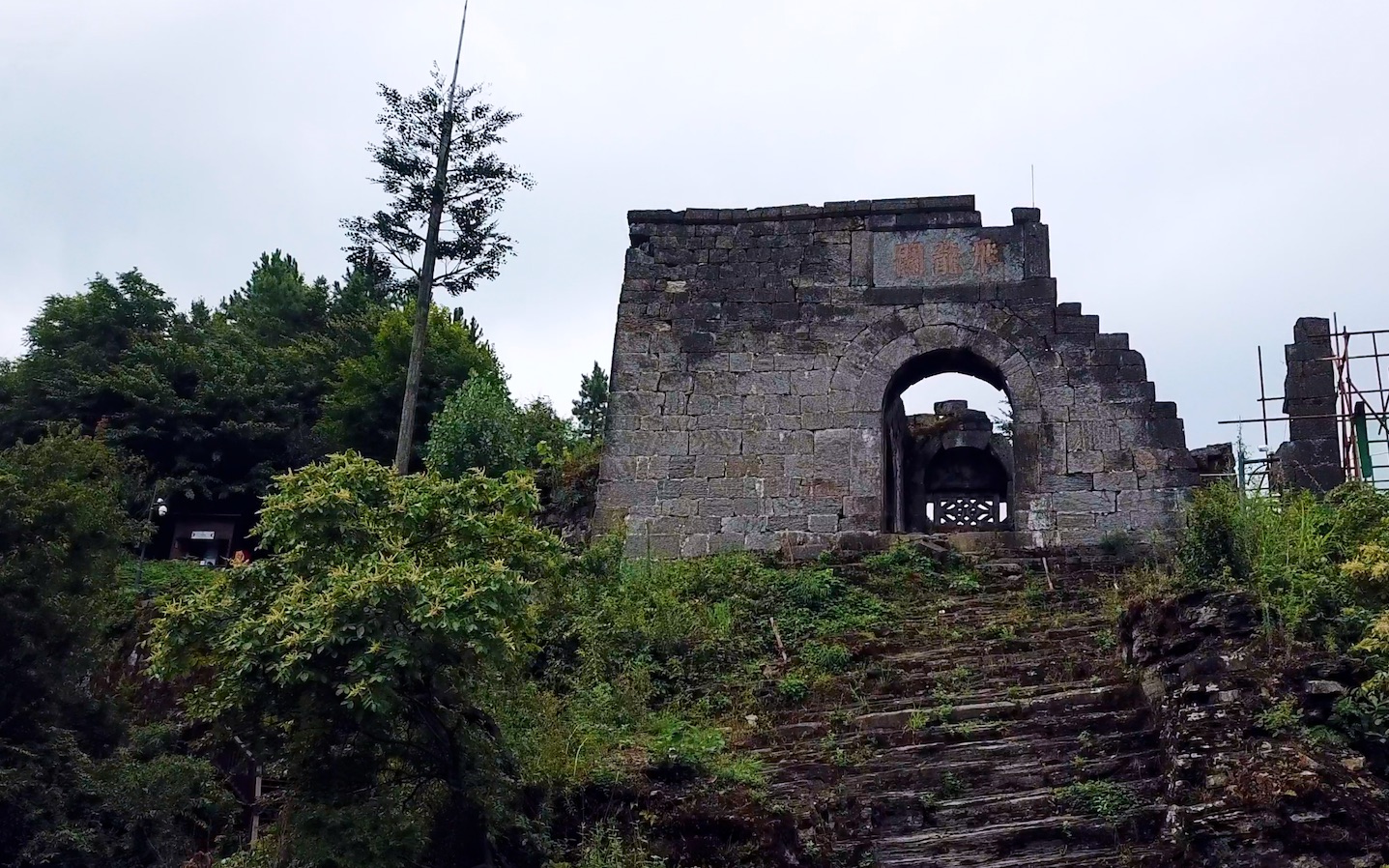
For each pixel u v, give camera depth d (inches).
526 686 586.6
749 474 1010.7
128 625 877.8
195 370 1460.4
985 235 1047.0
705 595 864.3
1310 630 568.4
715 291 1064.8
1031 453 984.3
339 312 1811.0
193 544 1386.6
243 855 556.1
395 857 477.4
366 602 478.9
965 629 781.9
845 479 1000.2
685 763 587.5
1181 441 969.5
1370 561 584.7
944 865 546.9
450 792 513.3
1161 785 557.6
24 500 676.1
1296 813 478.0
